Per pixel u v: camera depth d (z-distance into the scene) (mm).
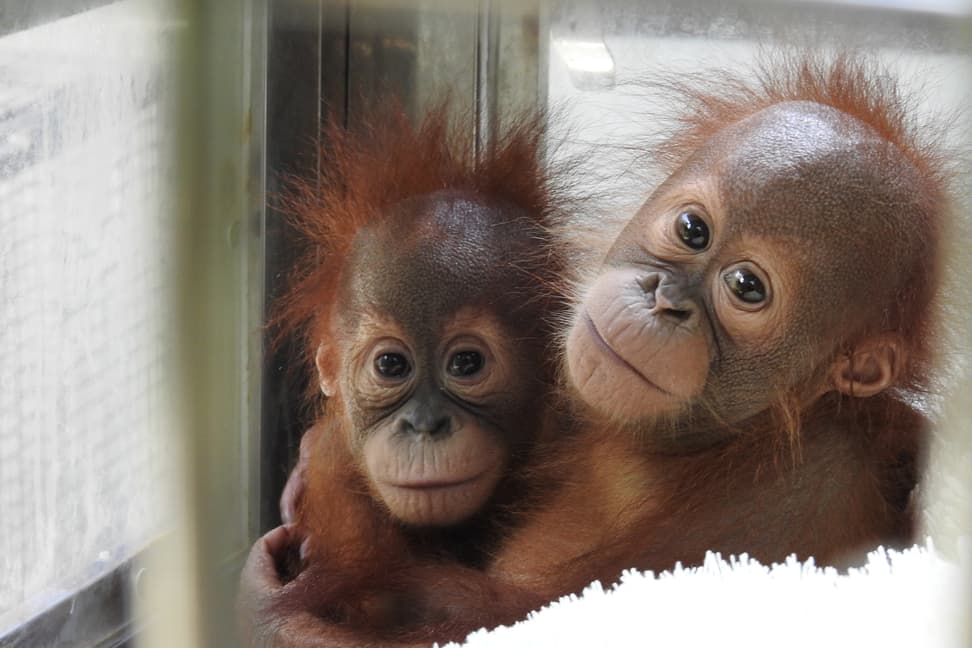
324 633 2180
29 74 2131
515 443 2301
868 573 1726
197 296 2277
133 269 2225
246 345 2408
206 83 2275
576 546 2225
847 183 1951
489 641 1872
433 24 2686
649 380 1999
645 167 2420
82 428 2203
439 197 2438
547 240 2373
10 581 2127
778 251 1949
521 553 2268
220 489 2342
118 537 2246
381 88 2680
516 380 2289
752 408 2021
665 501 2129
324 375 2484
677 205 2047
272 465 2545
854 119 2082
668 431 2072
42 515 2172
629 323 2000
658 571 2045
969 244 2018
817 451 2025
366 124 2639
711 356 1993
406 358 2297
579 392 2072
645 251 2066
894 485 2035
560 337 2264
